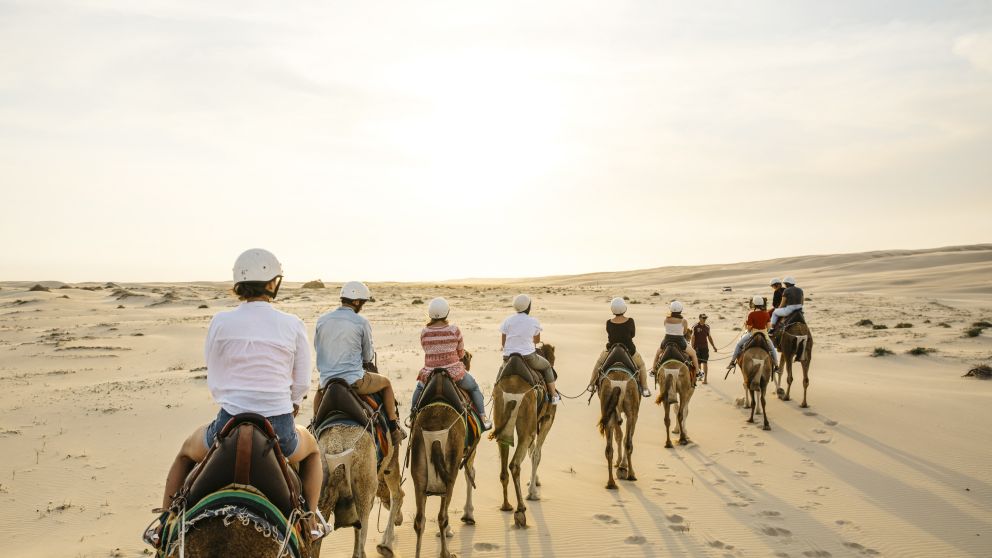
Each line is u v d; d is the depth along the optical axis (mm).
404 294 83000
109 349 32438
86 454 13891
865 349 29781
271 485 4586
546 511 10750
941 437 14547
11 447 14344
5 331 40500
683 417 14891
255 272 4957
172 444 14742
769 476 12461
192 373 24391
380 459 7988
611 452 11852
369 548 9297
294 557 4594
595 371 13039
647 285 122188
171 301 63156
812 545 9359
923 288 79375
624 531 9875
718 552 9141
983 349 28469
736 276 129125
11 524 10234
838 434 15234
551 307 56844
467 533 9828
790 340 18453
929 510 10602
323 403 7453
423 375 9203
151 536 4738
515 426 10336
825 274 114562
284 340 4949
